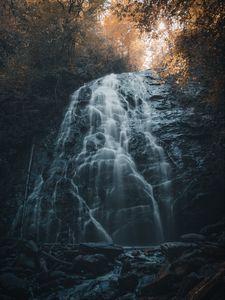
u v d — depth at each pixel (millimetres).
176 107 14305
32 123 14273
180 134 12555
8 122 13969
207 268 6238
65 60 17766
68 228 10891
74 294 6914
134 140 12992
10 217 11406
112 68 21219
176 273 6434
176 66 12117
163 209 10531
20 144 13727
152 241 10320
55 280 7379
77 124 14391
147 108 14766
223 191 10336
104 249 8312
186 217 10188
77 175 12164
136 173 11672
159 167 11594
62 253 8680
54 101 15531
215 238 8586
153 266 7367
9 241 9898
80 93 16016
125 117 14641
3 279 7172
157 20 11289
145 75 17141
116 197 11211
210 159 11227
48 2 17422
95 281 7227
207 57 10547
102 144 13133
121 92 16000
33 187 12242
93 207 11195
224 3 9570
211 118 12664
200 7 10281
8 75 15195
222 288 5293
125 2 11469
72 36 17859
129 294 6582
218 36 9758
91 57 20391
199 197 10211
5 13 18328
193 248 7492
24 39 17672
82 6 20797
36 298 6938
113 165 12047
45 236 10852
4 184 12398
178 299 5723
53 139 14000
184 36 10977
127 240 10414
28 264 8016
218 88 10859
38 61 16875
